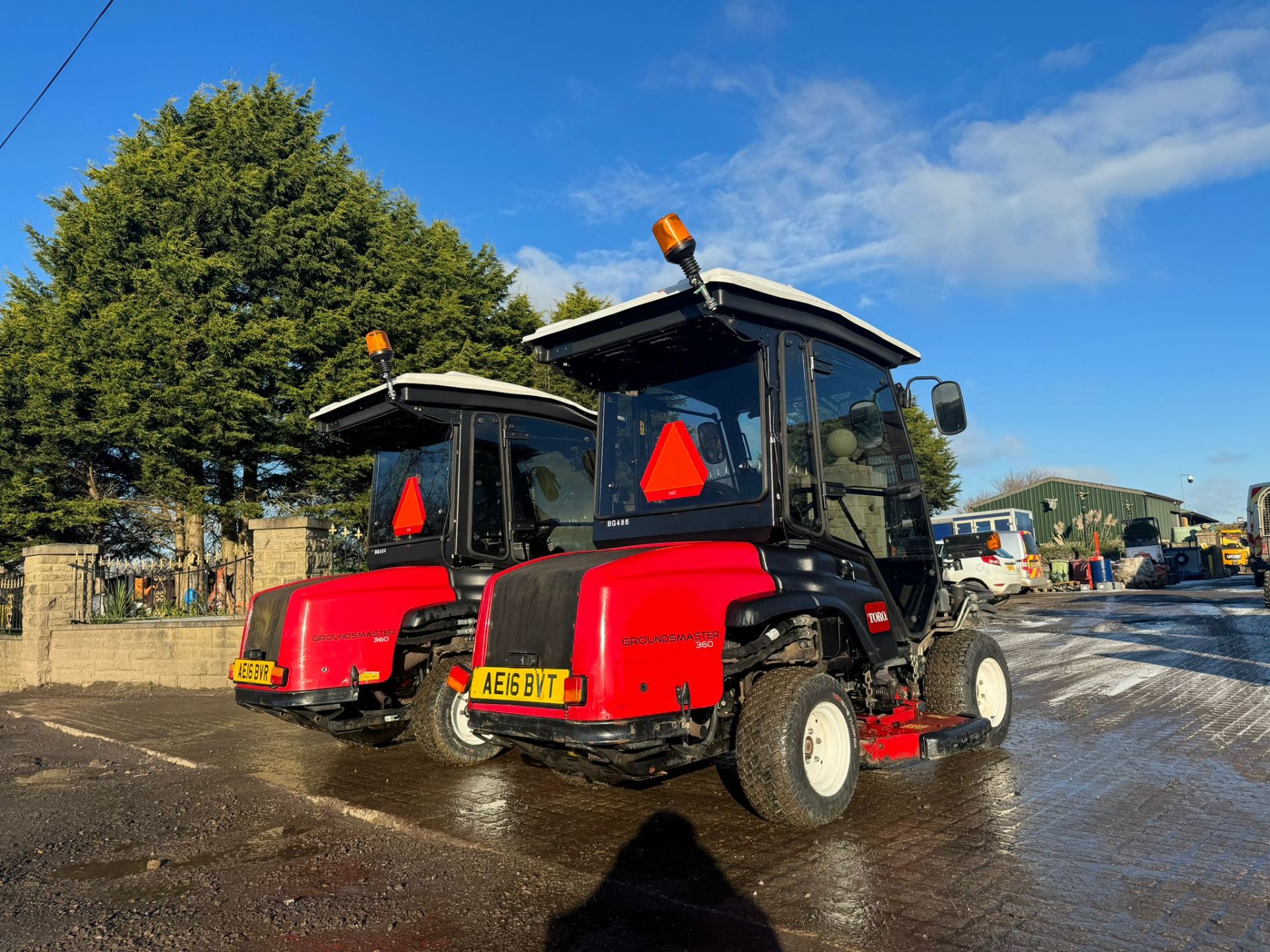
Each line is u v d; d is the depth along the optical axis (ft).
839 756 15.52
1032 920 11.15
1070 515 153.58
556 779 19.66
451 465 22.70
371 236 60.34
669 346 17.37
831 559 17.30
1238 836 14.07
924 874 12.85
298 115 62.03
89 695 38.91
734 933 11.20
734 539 16.53
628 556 14.76
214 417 51.57
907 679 19.45
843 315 18.25
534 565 15.76
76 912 13.05
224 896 13.46
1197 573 124.06
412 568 22.17
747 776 14.69
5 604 47.24
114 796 20.26
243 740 26.61
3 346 63.10
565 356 18.02
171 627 39.50
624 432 18.52
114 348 52.08
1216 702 25.46
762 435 16.40
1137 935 10.65
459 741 21.16
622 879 13.32
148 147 58.90
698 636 14.44
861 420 19.20
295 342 53.31
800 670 15.48
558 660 13.96
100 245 55.21
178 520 63.41
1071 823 14.97
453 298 61.31
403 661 22.33
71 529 64.49
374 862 14.73
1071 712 25.07
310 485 59.41
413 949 11.28
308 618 19.92
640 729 13.43
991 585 75.05
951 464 109.81
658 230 15.15
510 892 13.03
